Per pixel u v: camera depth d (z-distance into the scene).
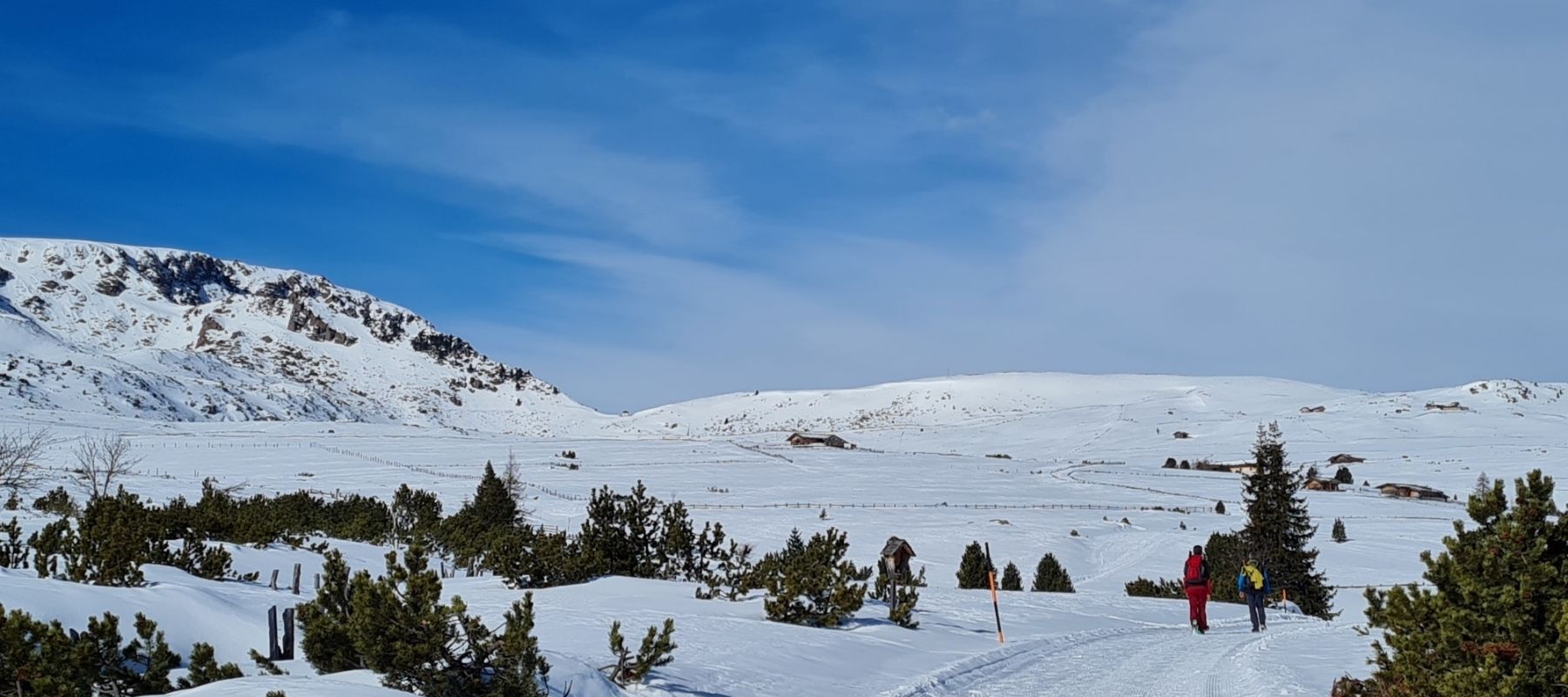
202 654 13.59
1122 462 145.62
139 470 86.81
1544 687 9.19
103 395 196.00
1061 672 14.95
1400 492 96.75
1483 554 9.87
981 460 134.12
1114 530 69.75
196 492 66.31
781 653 15.85
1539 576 9.51
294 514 47.34
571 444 145.88
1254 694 12.27
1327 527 71.50
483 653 11.03
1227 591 38.16
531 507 75.69
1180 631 21.80
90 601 18.86
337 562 12.71
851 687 13.90
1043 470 123.12
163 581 24.27
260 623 20.92
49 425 129.62
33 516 38.72
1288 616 27.81
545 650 13.61
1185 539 63.81
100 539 24.31
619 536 29.27
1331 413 193.25
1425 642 10.10
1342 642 17.75
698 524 66.19
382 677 11.12
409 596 10.88
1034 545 60.16
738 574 25.59
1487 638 9.67
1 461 50.28
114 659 13.23
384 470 101.25
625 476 104.81
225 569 28.91
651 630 12.77
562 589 25.20
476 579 29.39
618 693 12.09
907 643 18.28
